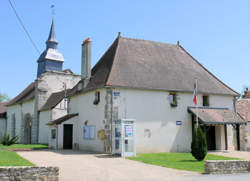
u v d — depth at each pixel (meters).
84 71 21.97
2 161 12.48
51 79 34.34
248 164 11.64
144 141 18.81
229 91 22.83
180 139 20.00
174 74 21.58
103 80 19.06
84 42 22.30
